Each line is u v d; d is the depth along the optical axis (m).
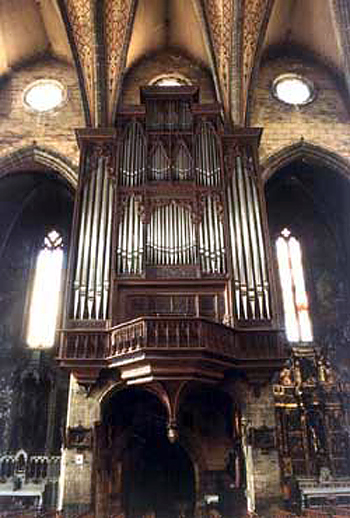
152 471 20.69
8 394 22.55
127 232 19.09
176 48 26.67
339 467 20.73
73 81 25.39
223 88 23.44
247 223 19.73
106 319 17.50
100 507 17.55
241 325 17.64
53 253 26.25
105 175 20.72
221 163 20.89
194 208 19.62
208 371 16.23
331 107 24.92
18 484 19.77
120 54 22.95
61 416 22.16
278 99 25.00
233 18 21.59
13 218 26.50
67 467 16.67
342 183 25.05
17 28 23.42
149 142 21.34
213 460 19.53
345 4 21.55
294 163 25.19
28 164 23.88
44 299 25.03
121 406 20.11
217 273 18.31
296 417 21.55
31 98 24.89
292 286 25.31
